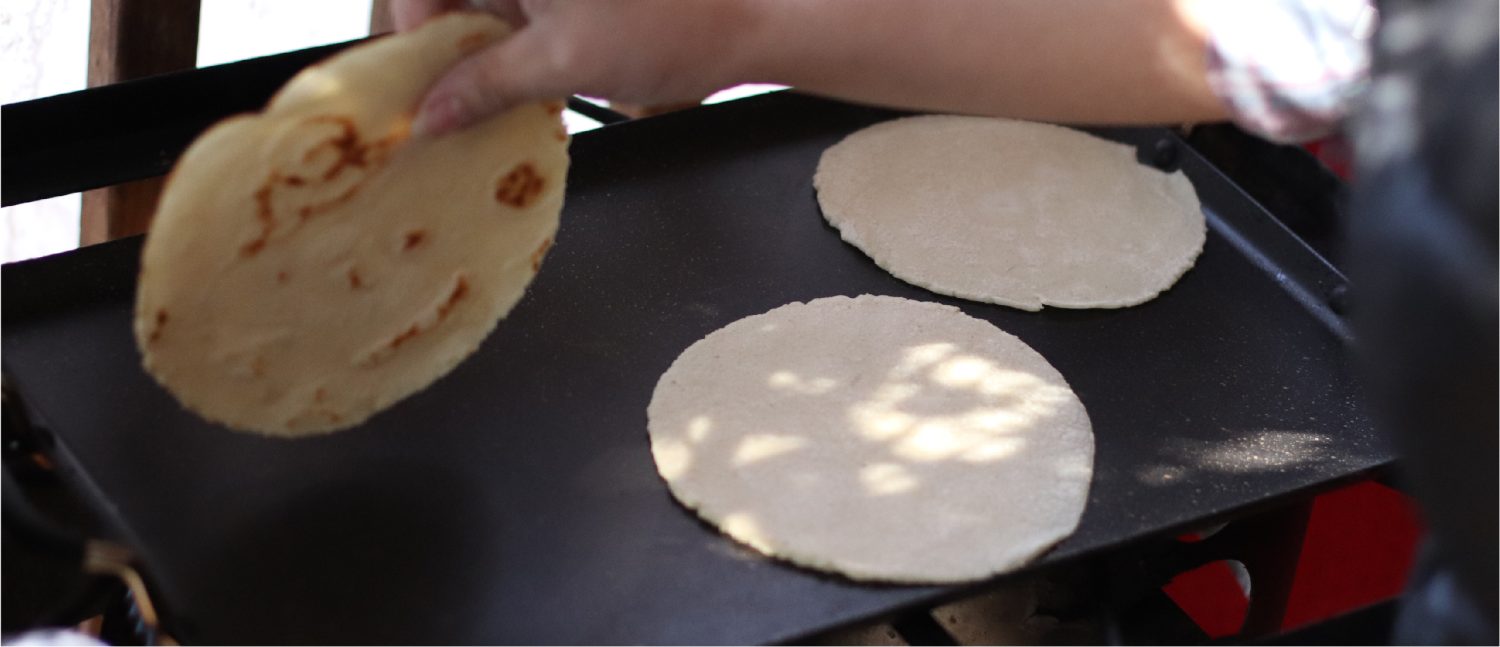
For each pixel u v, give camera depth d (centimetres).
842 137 84
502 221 61
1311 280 77
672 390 69
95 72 88
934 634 62
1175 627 69
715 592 61
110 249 72
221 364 58
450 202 59
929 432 68
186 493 63
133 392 67
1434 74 45
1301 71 56
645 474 66
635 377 70
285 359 59
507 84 56
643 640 60
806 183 81
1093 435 68
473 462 66
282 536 62
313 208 56
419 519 63
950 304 75
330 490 64
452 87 56
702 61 59
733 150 82
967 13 60
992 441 67
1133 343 73
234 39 95
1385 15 47
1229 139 83
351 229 58
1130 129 86
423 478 65
